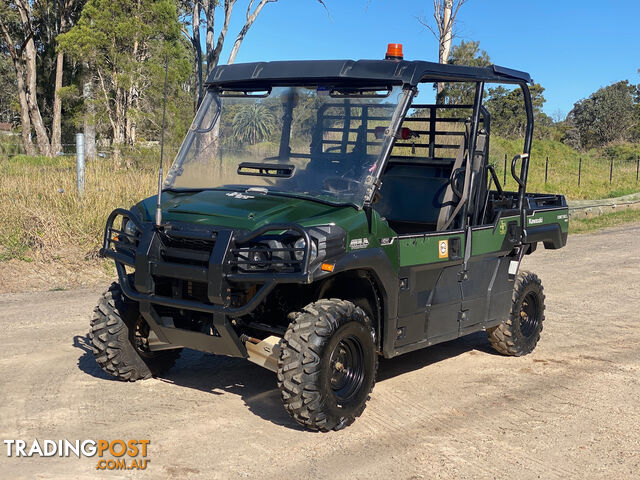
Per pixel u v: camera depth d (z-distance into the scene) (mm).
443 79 5680
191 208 4867
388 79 5102
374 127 5074
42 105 44750
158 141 26109
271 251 4398
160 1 25422
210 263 4473
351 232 4645
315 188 5051
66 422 4746
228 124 5555
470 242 5895
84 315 7668
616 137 53719
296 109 5340
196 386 5586
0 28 39500
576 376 6266
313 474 4102
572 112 57312
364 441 4625
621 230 17016
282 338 4707
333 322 4562
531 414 5281
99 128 29266
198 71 30672
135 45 25609
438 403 5465
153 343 5375
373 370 4945
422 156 6613
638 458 4539
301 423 4613
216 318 4547
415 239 5258
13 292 8758
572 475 4262
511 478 4184
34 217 10555
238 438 4578
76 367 5926
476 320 6164
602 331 7914
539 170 30906
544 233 6984
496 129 37156
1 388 5363
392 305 5094
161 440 4504
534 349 7141
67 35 25281
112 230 5234
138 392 5387
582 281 10812
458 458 4430
